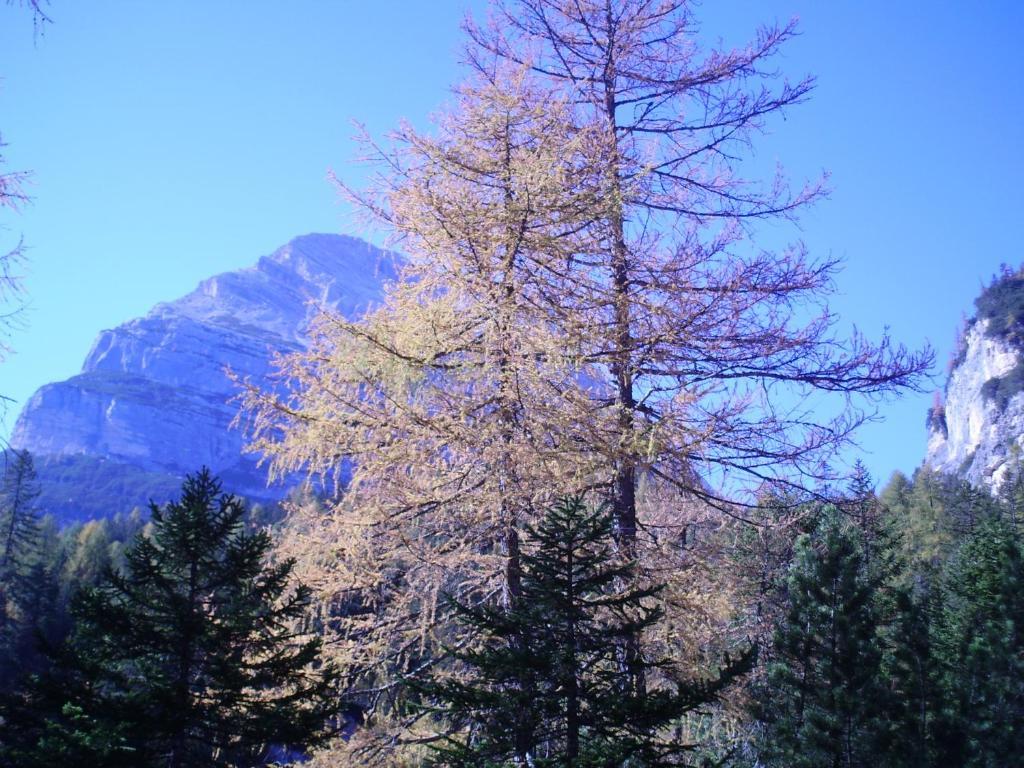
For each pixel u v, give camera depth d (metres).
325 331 9.39
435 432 9.09
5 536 55.69
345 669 9.45
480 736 8.08
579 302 10.23
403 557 9.46
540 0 12.61
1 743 7.62
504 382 9.09
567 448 9.02
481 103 10.46
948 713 18.55
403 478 9.39
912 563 32.69
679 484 10.31
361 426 9.32
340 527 9.39
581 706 7.62
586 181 10.63
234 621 8.23
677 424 9.59
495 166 10.12
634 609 8.71
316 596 9.52
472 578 9.52
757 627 16.45
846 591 17.00
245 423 9.42
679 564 9.86
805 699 16.44
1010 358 145.00
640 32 12.59
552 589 7.73
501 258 9.95
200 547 8.66
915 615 19.64
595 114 12.18
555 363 9.01
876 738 16.08
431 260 10.07
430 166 10.09
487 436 8.92
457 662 9.41
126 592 8.38
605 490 10.17
